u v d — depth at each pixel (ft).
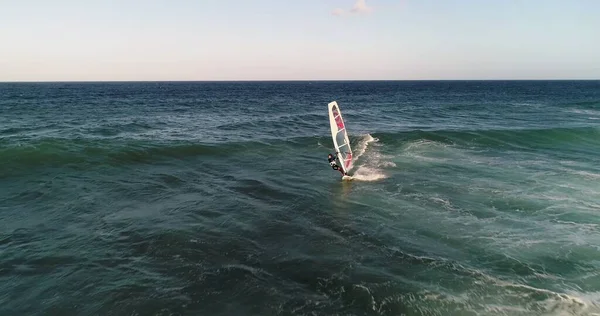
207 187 41.19
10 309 19.54
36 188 38.83
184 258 24.99
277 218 32.35
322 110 137.39
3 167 44.86
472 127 89.40
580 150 62.85
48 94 245.86
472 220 31.71
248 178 45.09
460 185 41.63
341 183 43.06
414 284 21.80
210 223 31.04
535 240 27.68
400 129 86.12
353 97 236.63
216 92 307.58
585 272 23.16
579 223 30.89
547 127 88.28
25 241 27.09
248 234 28.96
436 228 30.04
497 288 21.24
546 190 39.68
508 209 34.17
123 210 33.63
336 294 20.92
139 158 52.39
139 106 149.07
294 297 20.63
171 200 36.63
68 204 34.71
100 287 21.49
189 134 74.79
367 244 27.30
